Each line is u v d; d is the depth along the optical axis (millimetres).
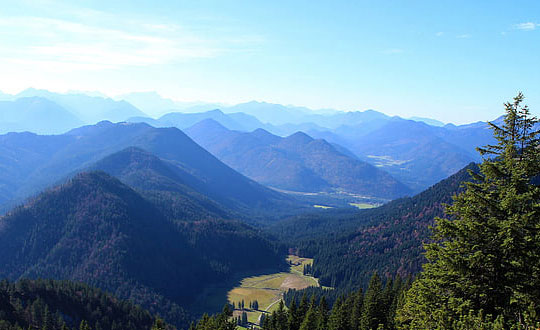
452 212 34344
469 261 30734
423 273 34562
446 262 31516
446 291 32719
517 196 29516
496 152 33125
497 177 32656
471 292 30344
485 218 32125
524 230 30062
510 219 29719
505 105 32531
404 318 36156
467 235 31281
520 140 31562
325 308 92688
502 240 30078
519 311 28328
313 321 83125
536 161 31016
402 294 75812
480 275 30922
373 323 77125
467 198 32938
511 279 29328
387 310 81875
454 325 28281
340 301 93438
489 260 29797
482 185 33500
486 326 26328
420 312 32844
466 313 30312
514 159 31891
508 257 30266
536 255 28453
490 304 30312
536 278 28922
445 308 31156
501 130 32875
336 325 79062
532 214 29438
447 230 32656
